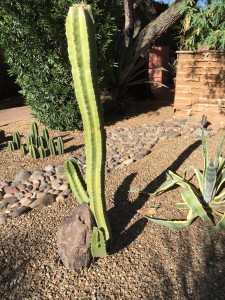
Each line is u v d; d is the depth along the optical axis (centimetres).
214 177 236
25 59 421
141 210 249
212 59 443
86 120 173
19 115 597
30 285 186
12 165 354
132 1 518
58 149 378
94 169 186
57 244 206
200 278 185
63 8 388
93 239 188
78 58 158
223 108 454
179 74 468
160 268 193
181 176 295
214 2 346
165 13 501
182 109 480
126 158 352
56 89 428
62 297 178
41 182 310
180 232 223
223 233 220
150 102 626
